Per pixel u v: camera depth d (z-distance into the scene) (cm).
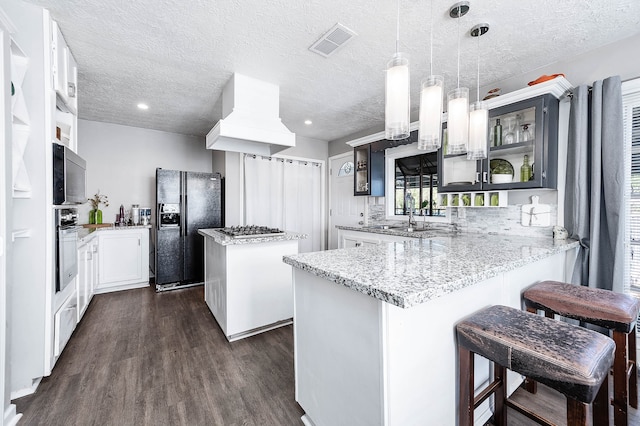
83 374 188
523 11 174
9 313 140
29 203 169
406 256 147
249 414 154
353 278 103
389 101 131
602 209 205
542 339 100
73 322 231
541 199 247
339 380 120
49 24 175
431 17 180
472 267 121
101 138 414
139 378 185
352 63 241
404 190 400
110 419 149
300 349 150
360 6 171
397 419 100
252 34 201
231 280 239
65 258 201
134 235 392
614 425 137
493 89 259
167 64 243
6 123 135
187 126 434
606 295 148
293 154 497
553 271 208
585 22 185
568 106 229
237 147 304
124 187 431
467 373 113
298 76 266
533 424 146
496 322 114
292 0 166
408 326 103
